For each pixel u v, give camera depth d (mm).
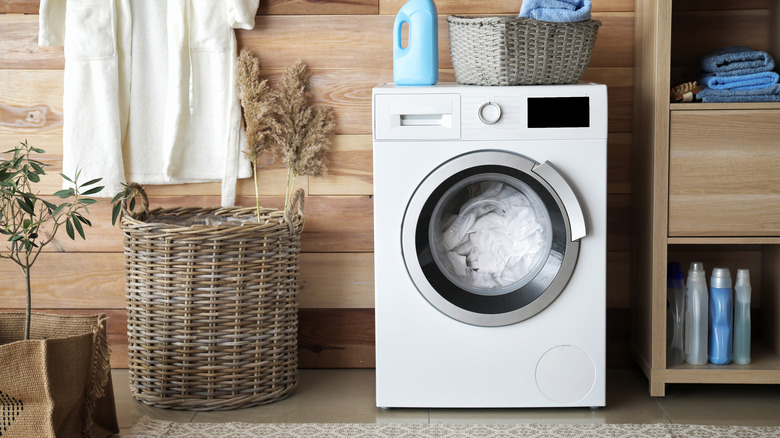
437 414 2205
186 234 2139
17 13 2514
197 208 2475
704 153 2172
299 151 2490
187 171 2516
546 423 2119
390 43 2506
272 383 2297
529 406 2193
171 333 2197
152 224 2154
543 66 2129
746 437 1999
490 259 2199
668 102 2164
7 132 2559
